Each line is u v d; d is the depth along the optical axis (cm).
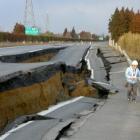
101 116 1742
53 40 14112
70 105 1998
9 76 1683
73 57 4547
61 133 1360
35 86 1906
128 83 2252
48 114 1706
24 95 1728
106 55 5250
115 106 2053
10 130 1346
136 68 2259
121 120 1669
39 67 2220
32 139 1219
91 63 3881
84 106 1998
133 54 5588
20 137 1241
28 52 4138
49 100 2041
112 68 4009
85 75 3152
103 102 2191
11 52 4294
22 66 2466
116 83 3038
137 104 2147
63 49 5756
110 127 1516
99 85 2628
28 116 1541
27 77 1872
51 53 4912
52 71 2339
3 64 2777
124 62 4469
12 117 1535
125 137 1367
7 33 9256
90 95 2441
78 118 1673
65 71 2644
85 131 1425
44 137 1245
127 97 2345
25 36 10625
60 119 1573
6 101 1534
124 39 6462
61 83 2405
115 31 10744
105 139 1323
